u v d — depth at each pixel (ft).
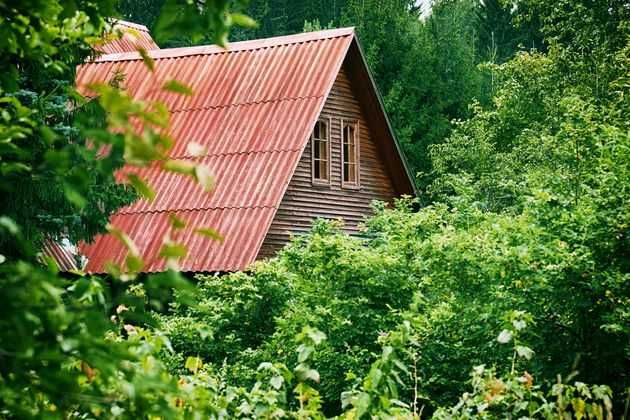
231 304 48.91
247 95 84.33
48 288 8.27
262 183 77.46
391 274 44.88
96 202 50.16
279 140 80.02
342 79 89.30
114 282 9.64
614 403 35.40
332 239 46.78
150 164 8.30
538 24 193.47
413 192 94.48
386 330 42.80
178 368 40.98
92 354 8.67
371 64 159.12
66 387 8.76
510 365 35.53
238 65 87.15
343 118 89.10
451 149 114.73
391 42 161.48
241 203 76.59
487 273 38.11
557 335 35.88
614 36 111.96
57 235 49.21
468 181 51.19
